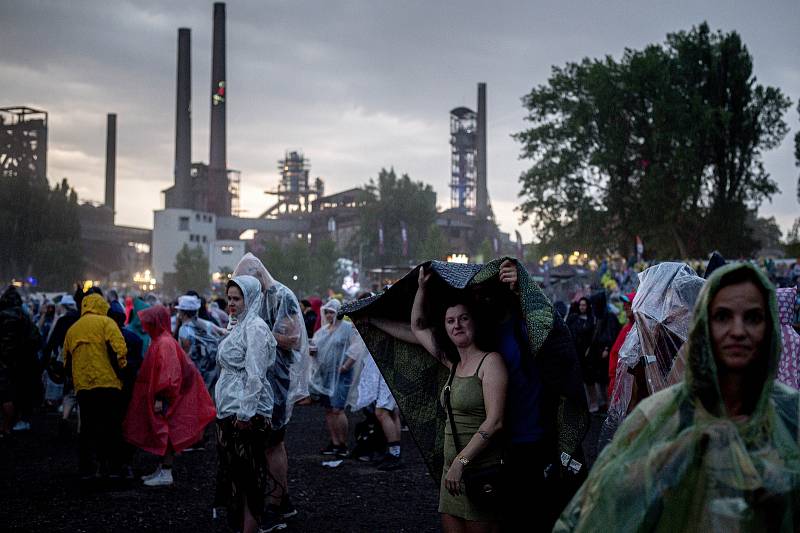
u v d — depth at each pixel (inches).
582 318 504.1
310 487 320.8
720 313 85.9
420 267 170.6
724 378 87.0
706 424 85.8
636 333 206.4
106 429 325.1
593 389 508.7
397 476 342.3
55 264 4082.2
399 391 178.9
